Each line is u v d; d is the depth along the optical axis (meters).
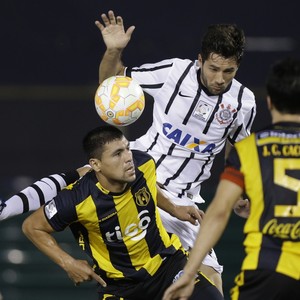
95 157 20.97
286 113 17.98
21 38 50.12
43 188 22.42
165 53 49.06
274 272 17.59
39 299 36.53
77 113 46.31
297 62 17.84
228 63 21.94
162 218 24.05
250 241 17.88
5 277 36.56
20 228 36.72
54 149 45.44
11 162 45.22
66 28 50.34
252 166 17.73
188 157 23.69
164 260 22.36
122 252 21.94
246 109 23.48
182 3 49.88
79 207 21.25
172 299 17.97
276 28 49.56
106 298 22.55
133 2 50.09
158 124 23.72
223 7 49.97
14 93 46.91
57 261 21.25
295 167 17.67
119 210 21.44
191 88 23.17
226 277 35.22
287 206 17.55
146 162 21.83
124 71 23.41
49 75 49.44
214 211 17.72
